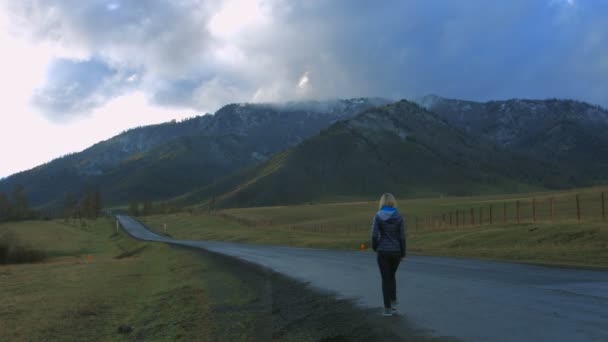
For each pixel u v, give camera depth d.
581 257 18.22
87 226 132.75
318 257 26.72
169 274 25.25
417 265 18.42
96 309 14.83
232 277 19.83
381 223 9.55
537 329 7.73
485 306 9.77
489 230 31.70
